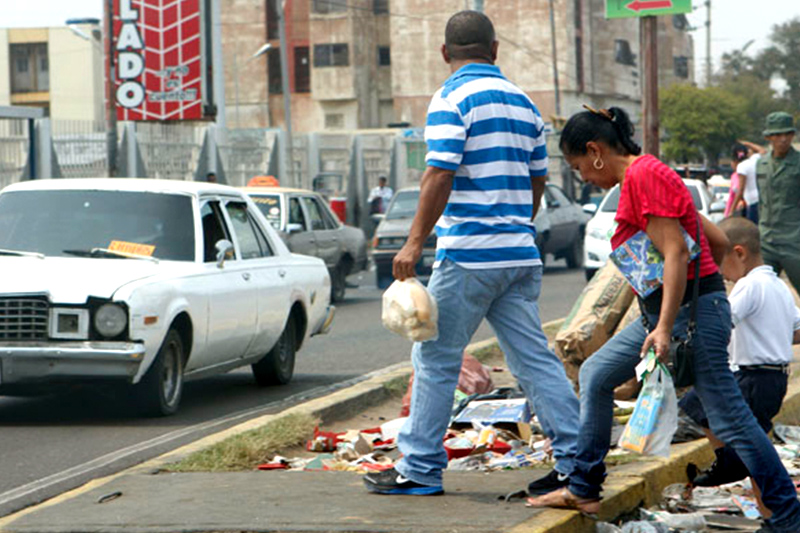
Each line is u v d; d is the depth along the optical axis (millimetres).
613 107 12891
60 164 65375
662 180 12305
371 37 174375
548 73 164500
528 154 13891
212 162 82438
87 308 21266
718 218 47000
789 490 12680
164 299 21859
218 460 16641
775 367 14172
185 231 24000
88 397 25078
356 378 28516
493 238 13500
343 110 173125
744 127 163250
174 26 92188
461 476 14984
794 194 26375
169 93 92438
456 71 13789
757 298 14047
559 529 12477
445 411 13773
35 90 181375
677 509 14938
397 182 107562
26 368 21266
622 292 21859
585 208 52750
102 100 180875
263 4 174000
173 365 22859
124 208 24172
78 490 15234
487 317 13992
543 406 13727
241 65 175250
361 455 17844
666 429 12406
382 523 12492
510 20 165875
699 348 12477
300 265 28156
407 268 13219
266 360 26922
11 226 23906
